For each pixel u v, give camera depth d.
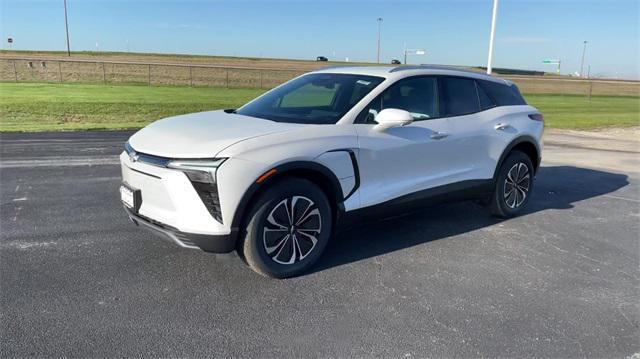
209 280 3.93
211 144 3.62
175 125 4.20
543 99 36.31
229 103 23.11
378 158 4.34
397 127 4.49
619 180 8.52
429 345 3.15
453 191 5.09
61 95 22.94
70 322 3.25
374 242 4.94
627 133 17.75
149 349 2.99
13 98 20.52
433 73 5.06
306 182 3.94
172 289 3.76
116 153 9.38
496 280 4.15
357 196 4.26
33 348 2.94
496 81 5.82
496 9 15.61
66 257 4.28
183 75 43.16
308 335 3.21
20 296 3.56
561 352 3.13
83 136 11.56
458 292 3.91
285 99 4.86
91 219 5.32
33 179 7.05
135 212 3.91
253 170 3.61
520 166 5.87
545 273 4.34
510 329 3.38
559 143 14.05
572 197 7.16
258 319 3.38
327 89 4.74
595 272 4.41
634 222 5.97
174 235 3.66
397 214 4.70
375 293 3.83
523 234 5.36
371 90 4.47
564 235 5.38
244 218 3.75
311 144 3.91
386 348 3.10
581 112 27.11
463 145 5.09
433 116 4.93
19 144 10.03
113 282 3.84
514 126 5.67
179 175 3.55
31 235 4.79
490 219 5.86
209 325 3.28
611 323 3.52
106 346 3.00
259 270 3.89
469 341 3.22
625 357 3.11
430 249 4.80
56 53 92.19
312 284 3.94
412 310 3.59
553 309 3.69
